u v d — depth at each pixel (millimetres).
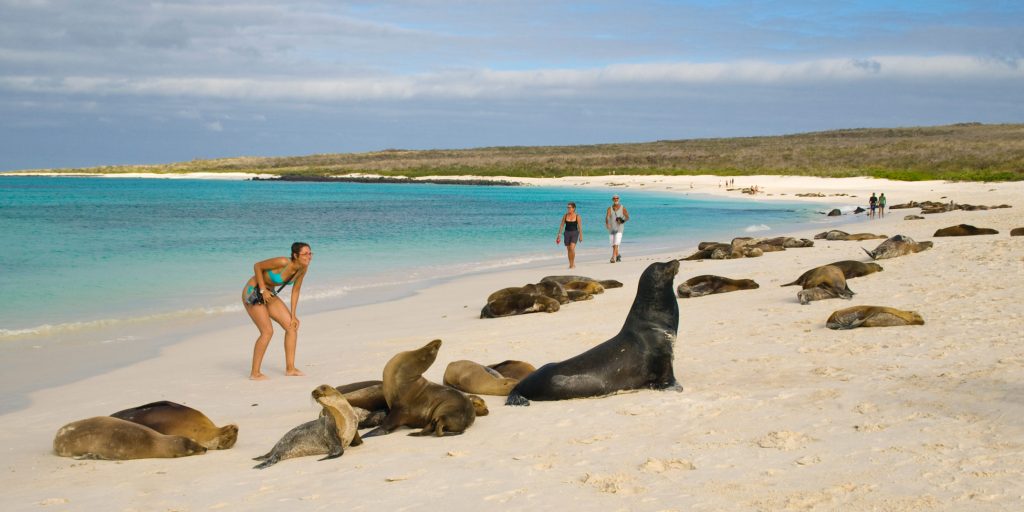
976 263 16156
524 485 5238
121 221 38031
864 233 26375
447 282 19266
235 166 161625
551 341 11250
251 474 5906
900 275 15258
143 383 9688
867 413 6492
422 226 37062
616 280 17703
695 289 14969
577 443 6246
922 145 116625
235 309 15281
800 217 42750
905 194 59125
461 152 178375
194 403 8625
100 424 6613
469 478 5469
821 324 10977
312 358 11078
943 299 12117
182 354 11477
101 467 6266
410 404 7148
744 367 8727
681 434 6309
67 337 12625
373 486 5410
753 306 13031
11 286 17438
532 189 87125
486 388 8430
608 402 7617
